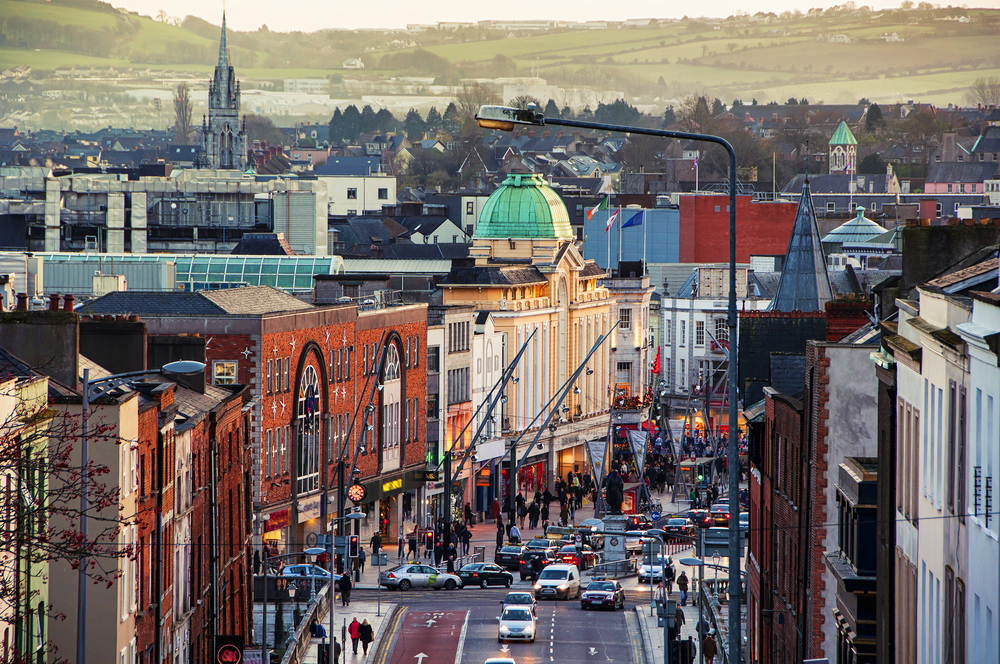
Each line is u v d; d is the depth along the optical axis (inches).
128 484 6619.1
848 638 5536.4
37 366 6545.3
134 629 6761.8
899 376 4926.2
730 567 4498.0
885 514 5167.3
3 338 6560.0
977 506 3804.1
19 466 4212.6
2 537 4101.9
